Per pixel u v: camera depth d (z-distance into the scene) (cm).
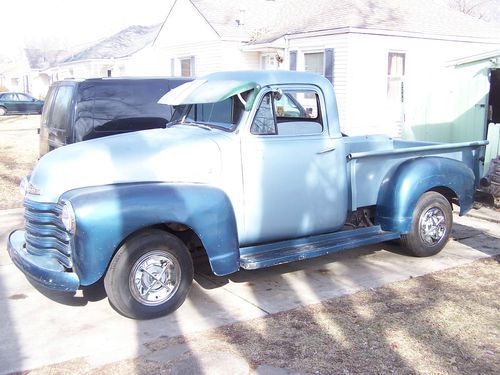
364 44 1564
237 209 494
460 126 1145
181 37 2256
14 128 2225
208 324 449
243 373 370
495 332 432
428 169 591
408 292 517
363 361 388
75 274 429
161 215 439
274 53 1936
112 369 377
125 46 3531
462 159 651
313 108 550
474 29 1866
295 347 408
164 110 759
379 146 689
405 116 1216
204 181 479
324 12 1792
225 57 2012
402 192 578
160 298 460
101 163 461
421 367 379
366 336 425
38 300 501
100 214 418
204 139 489
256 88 498
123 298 441
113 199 426
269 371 374
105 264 425
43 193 454
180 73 2316
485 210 836
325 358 392
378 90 1625
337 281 550
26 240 478
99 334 430
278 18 2077
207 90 511
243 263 487
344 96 1570
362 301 496
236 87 487
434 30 1716
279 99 514
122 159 465
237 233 491
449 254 636
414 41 1667
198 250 523
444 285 535
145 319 455
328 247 533
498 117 1151
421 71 1705
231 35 1992
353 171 560
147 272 450
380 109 1644
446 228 625
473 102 1117
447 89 1155
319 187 536
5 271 580
